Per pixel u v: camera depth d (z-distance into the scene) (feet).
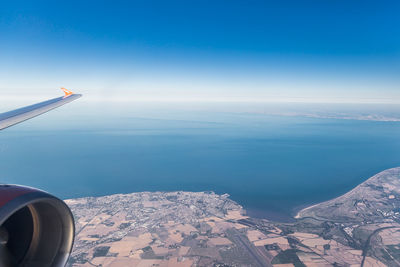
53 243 15.29
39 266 14.79
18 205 11.87
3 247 14.14
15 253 14.93
